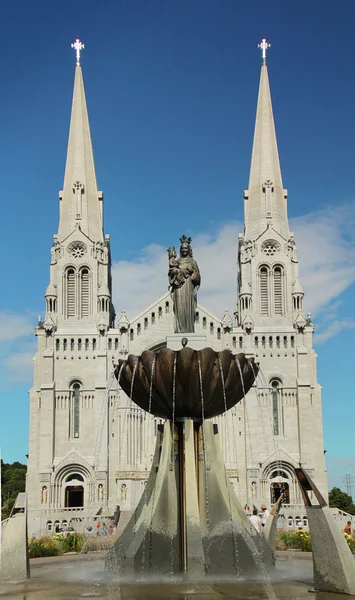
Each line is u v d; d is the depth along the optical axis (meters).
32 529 76.25
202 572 23.23
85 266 92.38
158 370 24.75
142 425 87.75
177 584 21.89
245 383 26.28
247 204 96.50
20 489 142.12
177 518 24.38
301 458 85.19
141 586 21.53
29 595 19.66
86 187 96.38
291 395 87.88
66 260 92.38
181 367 24.45
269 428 86.06
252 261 92.38
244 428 86.06
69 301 91.62
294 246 93.38
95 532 61.16
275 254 92.50
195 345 27.58
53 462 85.25
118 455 84.88
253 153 98.56
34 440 87.00
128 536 24.83
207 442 25.78
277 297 91.56
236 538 24.50
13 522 24.28
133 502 82.00
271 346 89.25
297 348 88.81
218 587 21.14
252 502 83.00
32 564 31.44
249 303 90.75
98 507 81.81
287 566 27.98
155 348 89.81
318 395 87.94
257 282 91.69
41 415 86.50
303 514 76.56
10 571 23.75
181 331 28.22
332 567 19.66
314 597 18.70
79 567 29.47
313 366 88.94
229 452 85.31
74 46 104.38
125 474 82.69
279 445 86.25
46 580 23.70
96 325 90.25
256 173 96.88
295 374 88.31
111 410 86.56
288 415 87.31
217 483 25.39
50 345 89.12
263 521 36.03
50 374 87.94
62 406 87.44
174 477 24.97
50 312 90.44
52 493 84.19
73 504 86.56
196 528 23.72
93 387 87.88
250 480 84.00
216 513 24.95
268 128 98.81
